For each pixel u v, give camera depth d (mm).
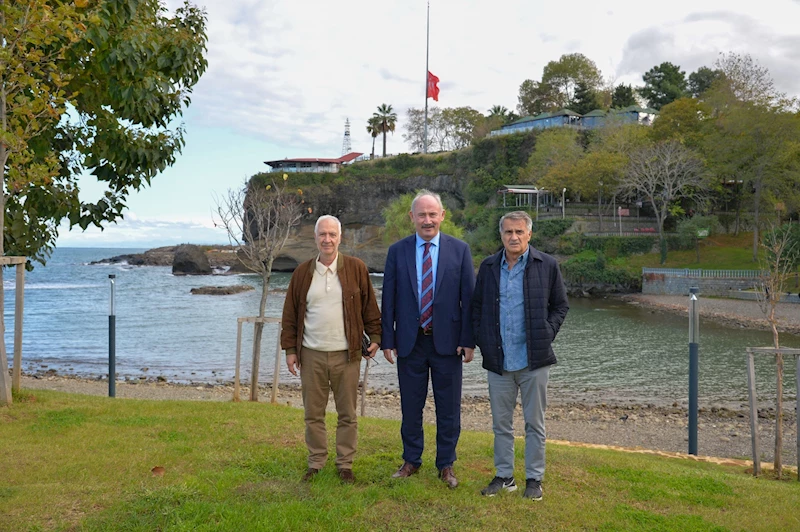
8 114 7293
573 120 87312
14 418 6492
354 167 103688
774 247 11086
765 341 27797
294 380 18344
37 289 57500
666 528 4008
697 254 57125
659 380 19000
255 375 8680
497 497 4410
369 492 4375
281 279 72625
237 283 65125
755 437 6492
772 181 51250
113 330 11258
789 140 50906
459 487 4613
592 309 42438
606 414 14148
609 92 104688
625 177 62375
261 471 4938
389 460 5309
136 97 8203
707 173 56250
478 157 87938
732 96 59906
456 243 4703
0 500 4117
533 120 91500
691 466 7211
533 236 66375
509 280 4527
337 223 4656
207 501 4172
